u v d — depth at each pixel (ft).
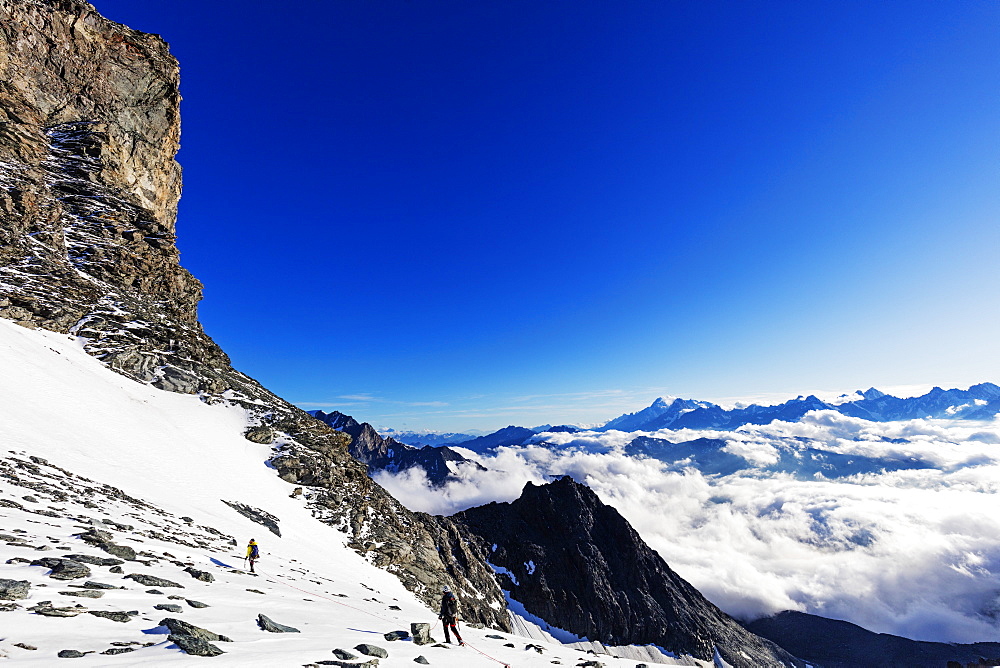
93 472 99.86
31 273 186.19
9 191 199.21
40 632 27.73
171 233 257.34
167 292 242.78
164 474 128.06
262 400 222.69
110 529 65.62
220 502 130.41
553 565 614.75
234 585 60.80
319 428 219.41
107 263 217.56
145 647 29.40
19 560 41.45
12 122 223.71
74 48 256.93
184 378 202.18
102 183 247.29
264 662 30.42
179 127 313.73
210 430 178.70
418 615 92.17
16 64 232.73
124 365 184.65
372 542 179.22
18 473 74.13
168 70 301.02
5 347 136.98
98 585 40.96
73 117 254.27
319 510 176.65
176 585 50.16
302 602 63.62
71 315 184.96
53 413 120.26
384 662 40.29
